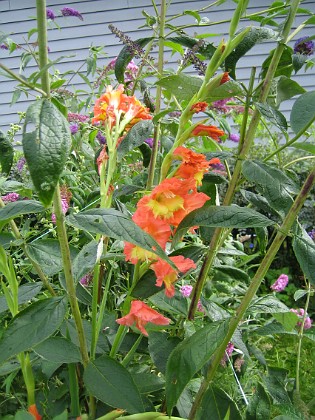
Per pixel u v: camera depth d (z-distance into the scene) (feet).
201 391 2.26
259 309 2.63
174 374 2.01
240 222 2.06
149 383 2.57
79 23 12.16
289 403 2.70
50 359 2.20
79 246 4.19
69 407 2.67
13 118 12.21
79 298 2.81
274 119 2.37
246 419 2.71
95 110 2.61
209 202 2.88
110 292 3.84
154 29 3.59
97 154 3.41
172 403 1.99
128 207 3.60
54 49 12.26
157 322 2.21
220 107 3.57
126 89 3.84
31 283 2.57
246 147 2.57
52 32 12.23
